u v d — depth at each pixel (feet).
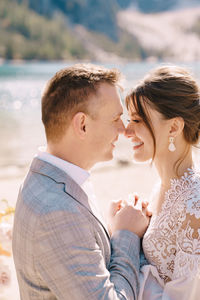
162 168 6.05
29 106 69.10
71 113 5.02
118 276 5.07
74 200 4.85
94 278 4.59
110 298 4.62
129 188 20.65
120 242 5.55
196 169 5.89
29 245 4.68
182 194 5.57
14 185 20.68
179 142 5.84
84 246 4.65
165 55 595.88
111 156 5.45
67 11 571.28
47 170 5.01
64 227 4.57
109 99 5.14
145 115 5.78
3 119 50.52
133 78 117.91
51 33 456.45
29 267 4.79
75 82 5.03
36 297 4.93
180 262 5.26
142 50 591.78
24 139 34.96
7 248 6.46
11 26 440.45
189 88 5.71
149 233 5.82
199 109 5.74
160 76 5.80
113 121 5.26
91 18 581.94
